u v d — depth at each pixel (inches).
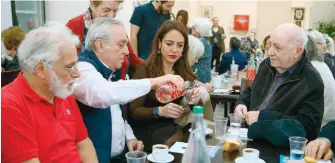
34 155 52.1
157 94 79.7
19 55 54.2
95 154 65.6
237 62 223.9
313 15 366.6
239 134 75.4
